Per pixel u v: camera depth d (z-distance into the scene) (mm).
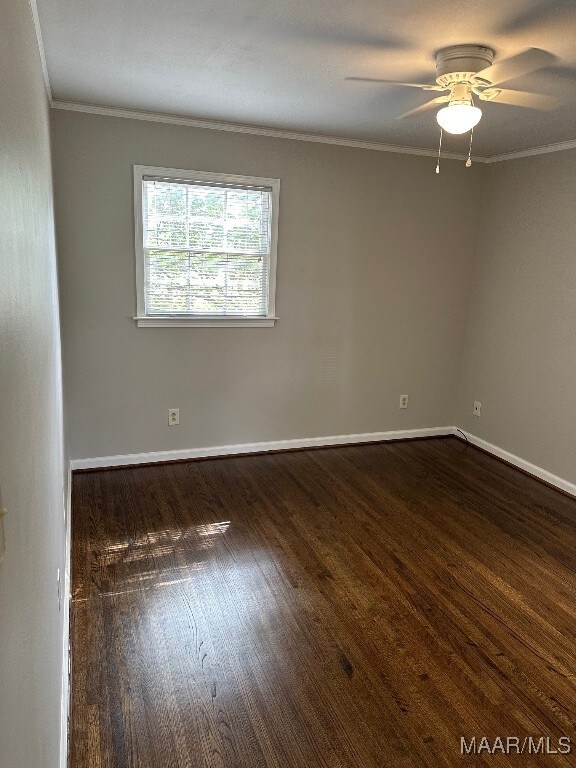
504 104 3008
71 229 3604
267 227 4102
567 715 2029
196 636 2357
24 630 863
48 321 1896
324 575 2838
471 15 1998
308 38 2258
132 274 3814
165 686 2086
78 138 3502
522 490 4004
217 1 1957
